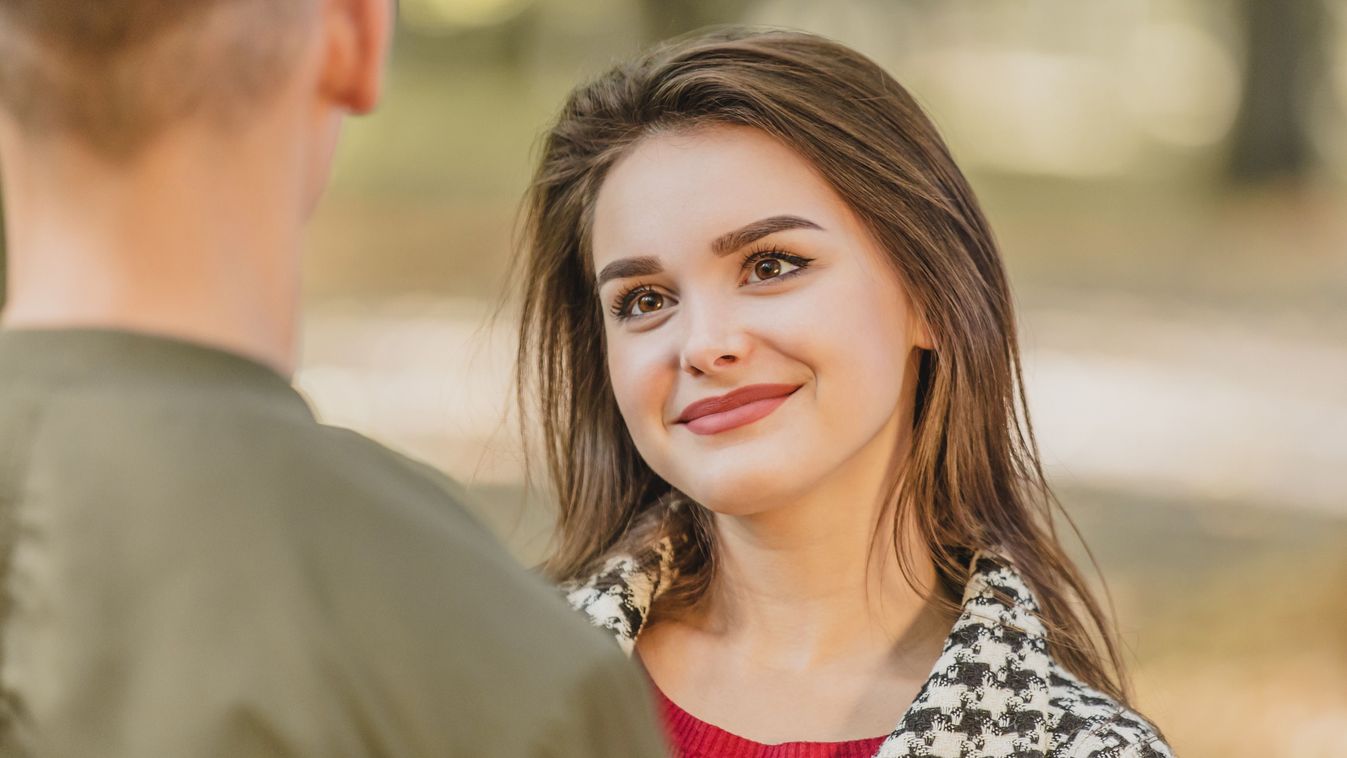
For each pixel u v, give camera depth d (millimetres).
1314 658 8695
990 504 3230
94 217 1751
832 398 2947
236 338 1784
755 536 3154
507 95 36094
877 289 3035
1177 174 37750
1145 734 2863
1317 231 29531
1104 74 47594
